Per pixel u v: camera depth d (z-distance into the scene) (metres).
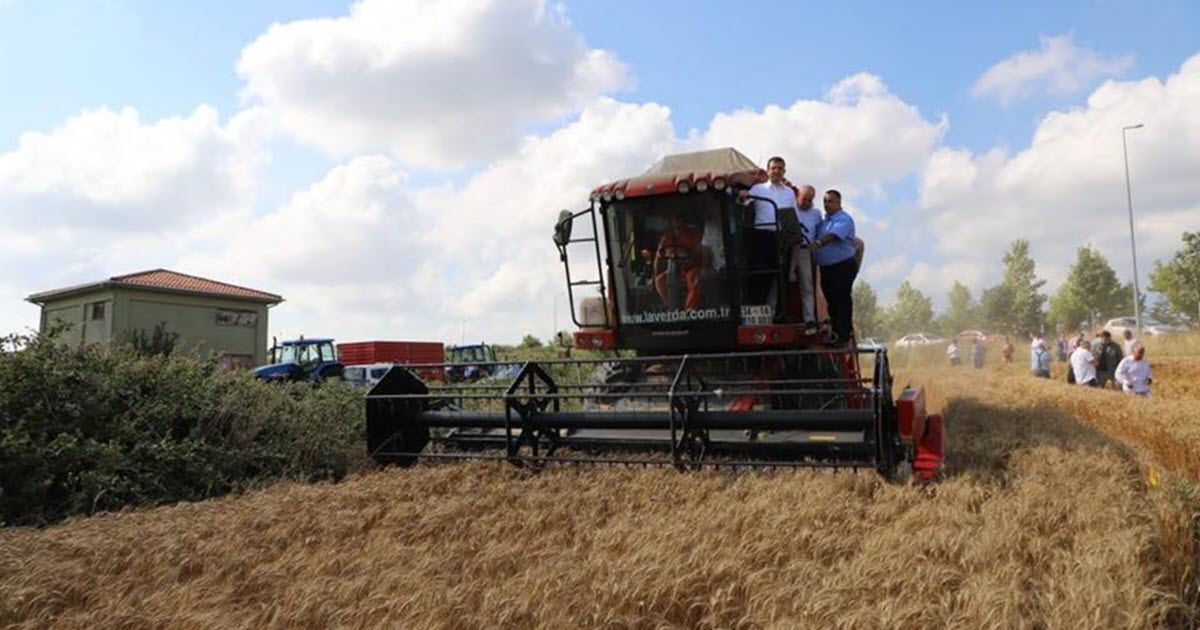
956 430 9.64
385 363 32.12
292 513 5.91
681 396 6.96
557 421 7.49
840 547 4.52
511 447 7.57
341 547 5.08
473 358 33.97
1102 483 5.75
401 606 3.82
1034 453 7.23
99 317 32.19
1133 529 4.51
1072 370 20.17
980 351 34.22
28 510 6.64
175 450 7.67
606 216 9.45
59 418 7.50
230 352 34.78
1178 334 34.69
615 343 9.55
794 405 8.49
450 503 5.86
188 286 34.84
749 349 9.09
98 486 6.82
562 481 6.64
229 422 8.65
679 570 4.02
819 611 3.57
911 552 4.24
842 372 9.59
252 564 4.70
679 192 8.89
